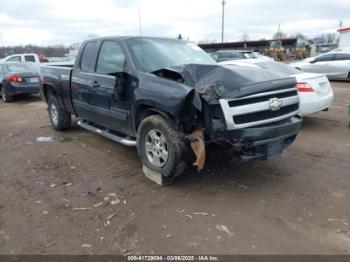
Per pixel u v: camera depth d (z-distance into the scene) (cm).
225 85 333
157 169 389
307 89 620
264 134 345
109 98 456
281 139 366
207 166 455
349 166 455
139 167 457
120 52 447
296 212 331
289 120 384
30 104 1068
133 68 412
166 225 308
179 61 454
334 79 1540
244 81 339
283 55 3925
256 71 373
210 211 334
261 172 436
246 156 351
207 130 344
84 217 323
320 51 5316
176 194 372
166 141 366
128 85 416
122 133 484
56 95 636
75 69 547
